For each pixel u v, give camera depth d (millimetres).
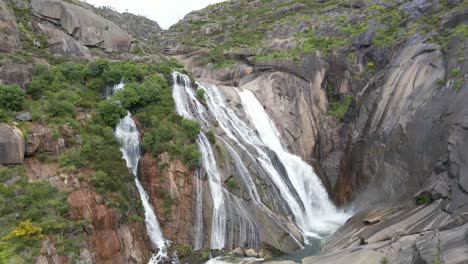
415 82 38406
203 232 31109
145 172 32219
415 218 28047
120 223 27781
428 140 33500
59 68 36156
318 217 40375
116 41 49531
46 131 28734
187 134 34469
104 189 27828
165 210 30875
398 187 35188
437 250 20859
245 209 32750
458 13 40406
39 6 42844
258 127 45625
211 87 46062
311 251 30422
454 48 37125
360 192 39625
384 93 41094
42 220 24219
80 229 25188
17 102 29094
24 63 33250
